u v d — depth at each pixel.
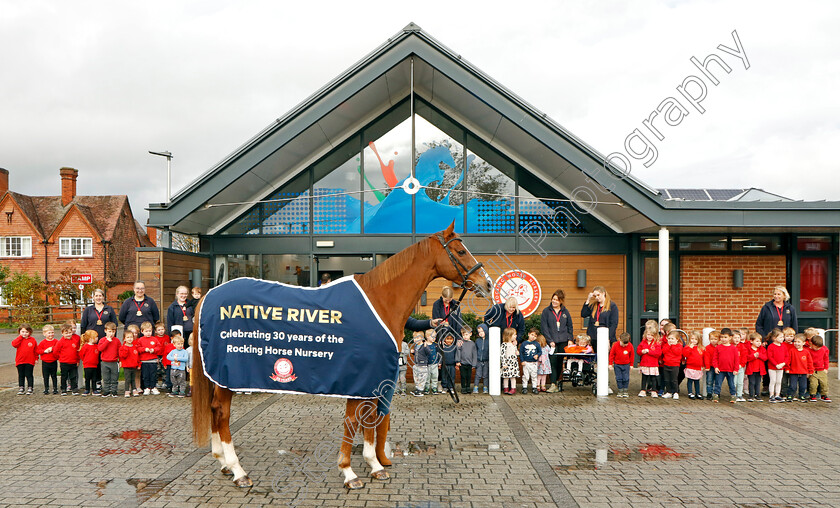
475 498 4.56
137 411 7.68
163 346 9.01
